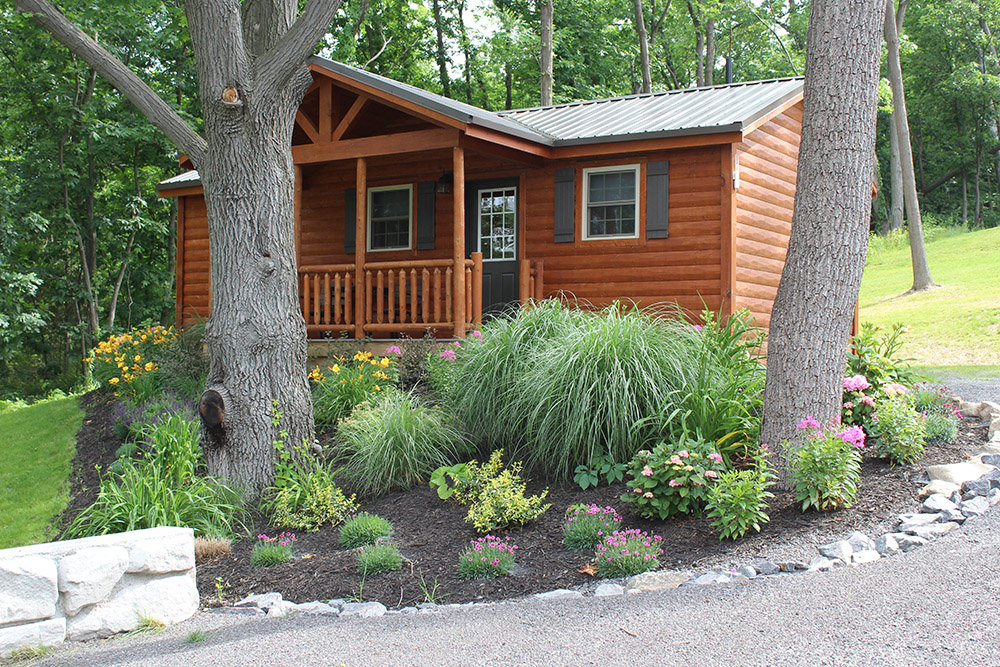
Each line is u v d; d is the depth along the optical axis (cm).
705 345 654
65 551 443
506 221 1135
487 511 539
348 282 1010
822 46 546
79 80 1845
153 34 1961
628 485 534
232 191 693
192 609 473
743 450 591
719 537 482
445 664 349
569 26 2666
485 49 2627
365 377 857
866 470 555
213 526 604
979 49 3700
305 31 678
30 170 1892
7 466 909
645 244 1020
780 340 557
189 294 1388
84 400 1132
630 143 982
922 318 1678
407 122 1202
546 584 461
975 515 457
